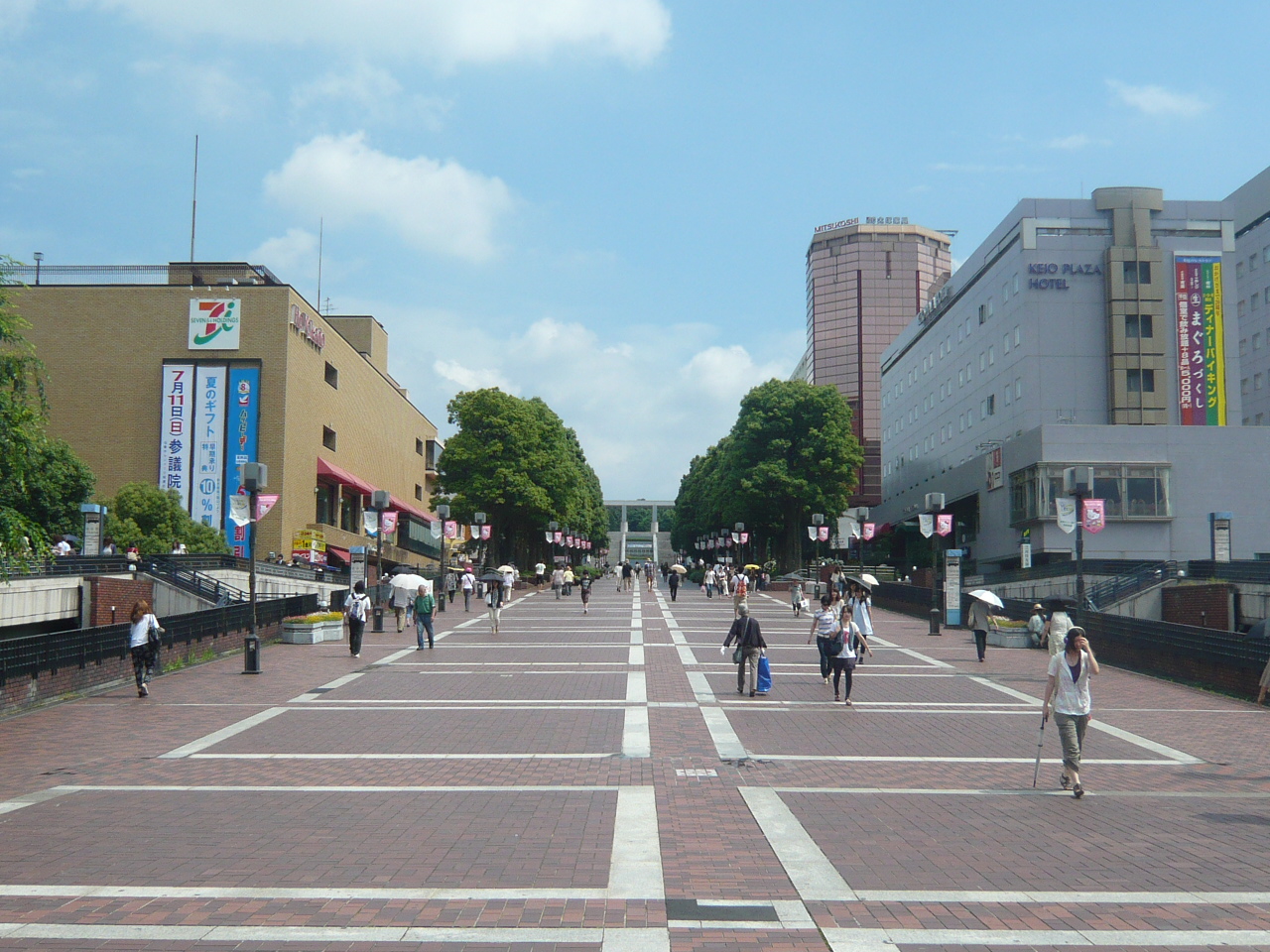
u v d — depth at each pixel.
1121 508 57.31
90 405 53.22
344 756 13.55
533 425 72.81
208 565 36.41
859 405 155.62
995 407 71.00
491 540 75.94
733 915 7.20
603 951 6.51
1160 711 18.34
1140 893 7.75
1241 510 57.44
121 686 20.78
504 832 9.55
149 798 11.05
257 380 53.25
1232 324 64.62
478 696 19.31
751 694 19.47
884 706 18.34
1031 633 30.06
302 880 8.03
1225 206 65.81
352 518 68.75
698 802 10.83
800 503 74.25
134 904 7.41
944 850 8.98
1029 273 65.38
